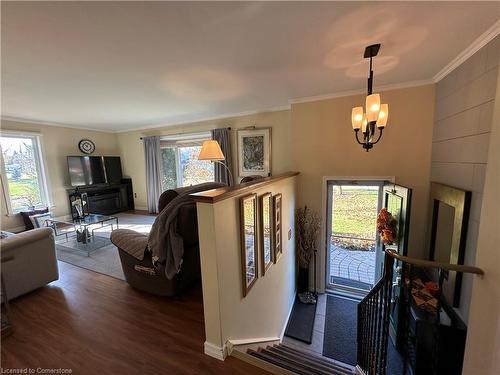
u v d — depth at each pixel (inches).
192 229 85.2
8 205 181.0
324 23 62.8
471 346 47.1
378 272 138.9
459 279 78.7
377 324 71.7
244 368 58.2
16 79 99.9
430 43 74.7
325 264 149.9
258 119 184.9
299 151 143.3
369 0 53.7
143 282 91.4
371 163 127.8
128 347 64.9
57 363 59.6
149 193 247.8
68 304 85.6
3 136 179.3
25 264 88.5
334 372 72.9
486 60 70.1
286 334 123.1
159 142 237.3
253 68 93.4
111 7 53.7
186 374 56.4
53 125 208.2
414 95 115.0
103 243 148.4
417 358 81.7
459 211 80.1
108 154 257.8
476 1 54.1
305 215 146.3
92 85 110.5
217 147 116.3
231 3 53.6
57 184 211.3
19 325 73.9
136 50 76.3
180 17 58.7
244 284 72.9
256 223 83.2
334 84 115.5
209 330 61.8
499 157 40.3
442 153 102.0
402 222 102.7
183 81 107.2
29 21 58.4
